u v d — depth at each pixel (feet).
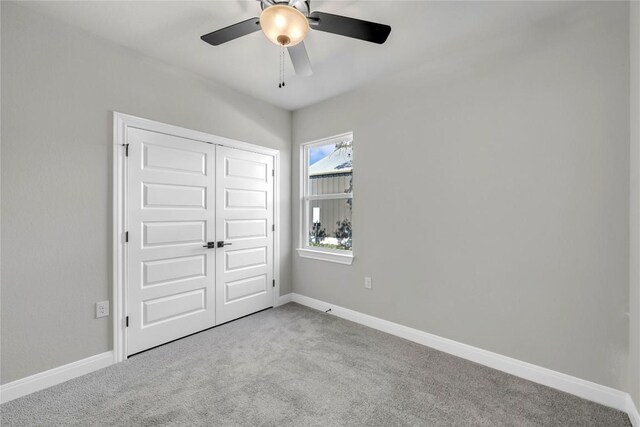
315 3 5.95
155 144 8.11
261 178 11.02
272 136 11.39
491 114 7.13
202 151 9.19
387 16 6.35
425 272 8.29
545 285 6.40
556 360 6.27
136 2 5.98
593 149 5.84
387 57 8.07
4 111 5.85
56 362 6.44
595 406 5.66
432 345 8.12
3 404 5.69
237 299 10.23
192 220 8.95
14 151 5.97
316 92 10.30
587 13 5.90
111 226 7.29
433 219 8.14
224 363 7.25
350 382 6.45
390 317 9.05
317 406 5.66
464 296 7.57
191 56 8.07
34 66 6.21
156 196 8.13
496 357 7.04
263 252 11.09
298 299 11.99
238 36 5.79
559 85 6.22
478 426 5.15
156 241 8.13
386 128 9.18
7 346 5.86
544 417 5.37
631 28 5.38
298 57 6.48
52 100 6.43
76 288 6.73
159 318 8.20
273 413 5.47
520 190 6.71
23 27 6.07
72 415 5.39
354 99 10.05
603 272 5.75
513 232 6.82
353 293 10.05
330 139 10.98
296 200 12.07
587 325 5.92
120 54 7.48
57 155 6.50
